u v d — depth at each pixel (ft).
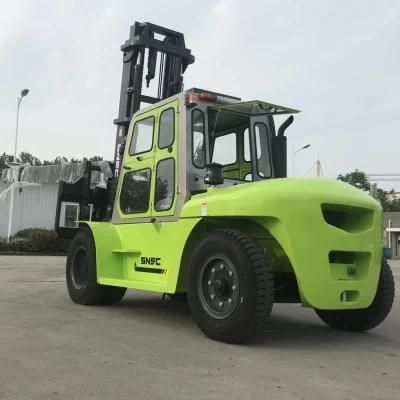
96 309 23.65
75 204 27.63
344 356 15.97
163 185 21.09
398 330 20.88
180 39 28.25
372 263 17.85
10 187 95.14
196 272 17.78
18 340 16.58
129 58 27.12
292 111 21.35
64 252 84.84
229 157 21.77
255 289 15.97
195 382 12.73
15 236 88.84
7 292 28.94
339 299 16.89
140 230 22.13
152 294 29.66
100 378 12.84
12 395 11.51
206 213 18.02
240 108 21.13
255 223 18.06
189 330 19.02
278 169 22.68
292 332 19.77
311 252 16.51
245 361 14.80
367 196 18.65
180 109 20.66
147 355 15.17
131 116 26.32
